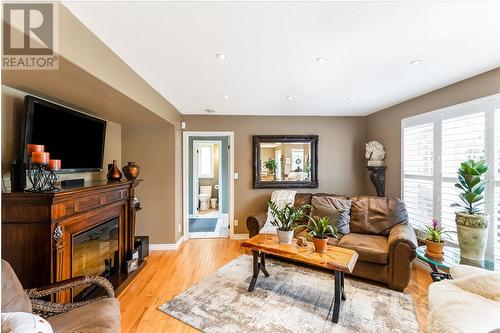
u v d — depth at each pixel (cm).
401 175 352
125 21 155
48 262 174
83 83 183
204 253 368
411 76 251
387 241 292
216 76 248
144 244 335
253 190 438
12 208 171
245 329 198
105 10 143
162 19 153
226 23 159
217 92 303
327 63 220
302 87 285
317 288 261
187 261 337
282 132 438
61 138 223
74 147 240
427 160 307
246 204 438
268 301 237
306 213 357
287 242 254
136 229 382
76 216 204
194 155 629
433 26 164
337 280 211
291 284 269
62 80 176
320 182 441
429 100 304
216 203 734
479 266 203
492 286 158
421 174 317
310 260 218
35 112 195
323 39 180
